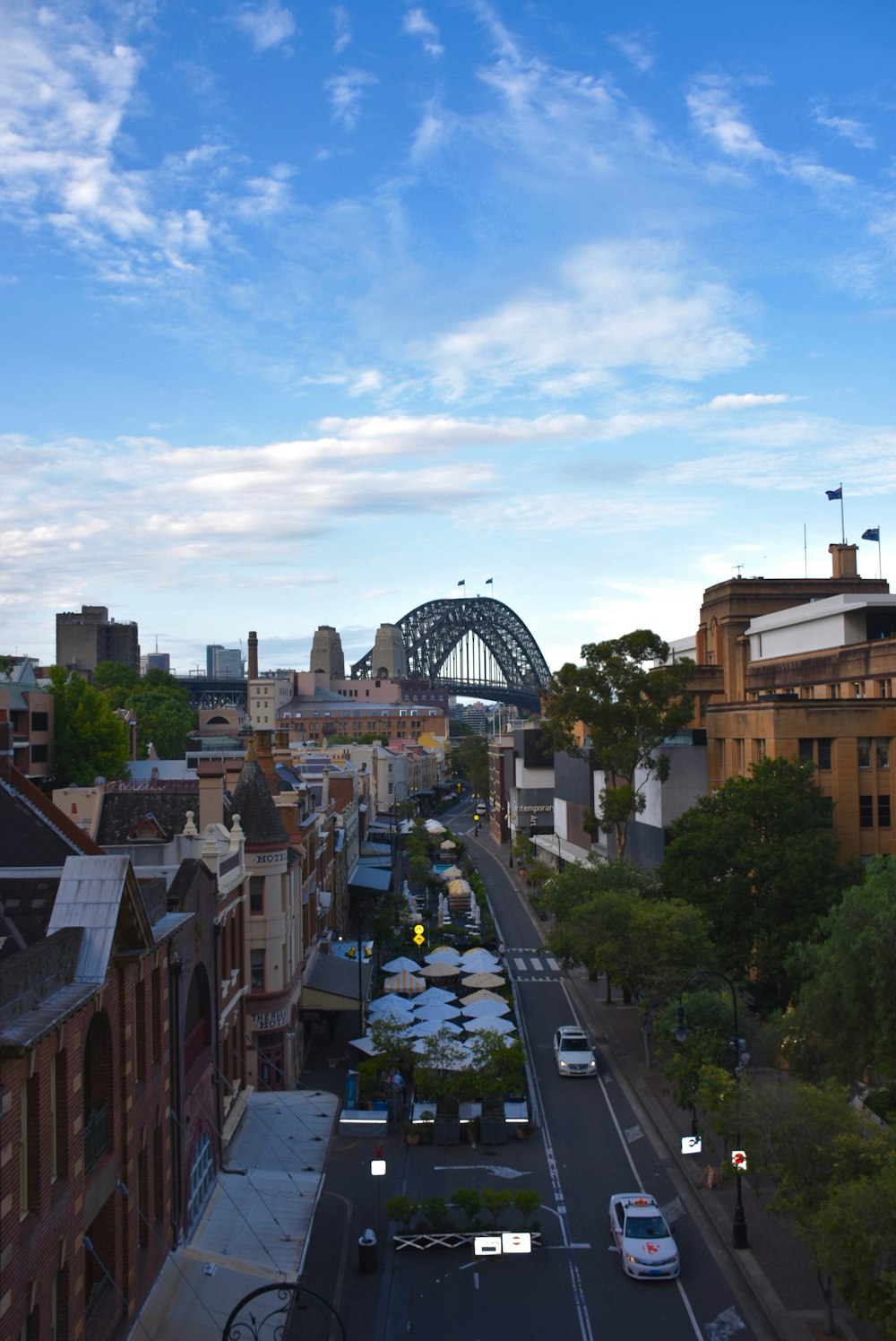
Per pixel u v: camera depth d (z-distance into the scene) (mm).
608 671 84688
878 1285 25844
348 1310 33188
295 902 55656
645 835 91250
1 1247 17234
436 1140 48219
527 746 156625
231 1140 37375
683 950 57406
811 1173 31156
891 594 85750
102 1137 23406
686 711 84375
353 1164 45844
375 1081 50719
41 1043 19266
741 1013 52625
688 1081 45125
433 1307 33375
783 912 61469
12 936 24219
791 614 93125
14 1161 18016
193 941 33000
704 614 113062
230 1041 42562
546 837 147125
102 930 22094
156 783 70312
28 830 32625
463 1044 54219
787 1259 36219
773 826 64375
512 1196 37531
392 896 102188
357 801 120250
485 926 98438
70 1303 20578
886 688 77375
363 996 61531
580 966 86312
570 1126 50375
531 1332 31734
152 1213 26906
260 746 66125
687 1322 32281
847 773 70938
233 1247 30094
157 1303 25906
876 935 39719
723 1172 38312
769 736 72438
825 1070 42781
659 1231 36469
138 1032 26734
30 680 117312
